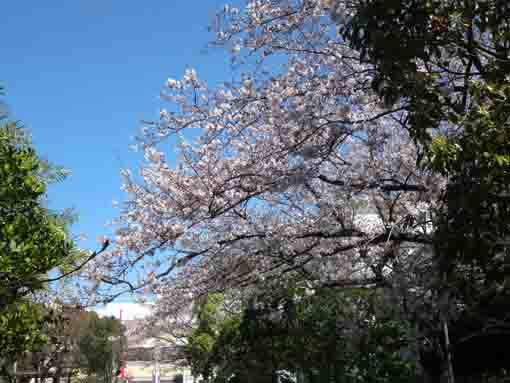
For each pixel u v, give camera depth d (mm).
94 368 30625
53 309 8125
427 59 6320
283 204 10289
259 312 11781
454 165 5652
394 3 6203
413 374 10805
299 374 12703
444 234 5910
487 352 12633
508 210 5730
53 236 6461
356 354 10906
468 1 6281
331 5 8023
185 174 9008
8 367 8273
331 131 8273
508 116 5641
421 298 9906
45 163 7875
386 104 6484
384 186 9094
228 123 8812
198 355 20500
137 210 9180
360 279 10734
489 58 6625
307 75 8516
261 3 8555
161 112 9109
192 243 10242
